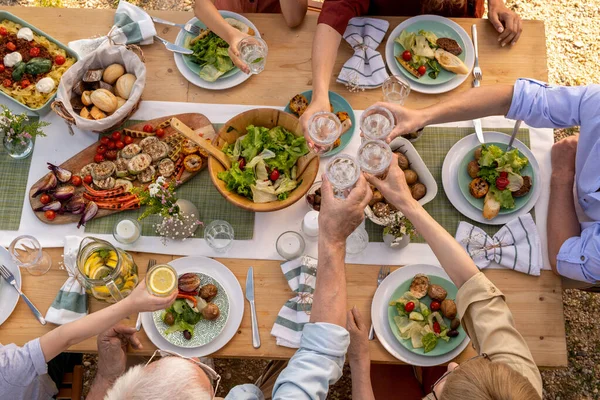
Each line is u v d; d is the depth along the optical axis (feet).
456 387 4.03
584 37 12.10
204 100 7.08
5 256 6.43
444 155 6.89
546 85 6.43
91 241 5.92
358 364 5.93
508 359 4.84
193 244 6.53
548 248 6.46
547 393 9.86
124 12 7.36
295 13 7.13
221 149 6.39
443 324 6.13
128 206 6.56
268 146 6.40
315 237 6.53
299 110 6.84
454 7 7.68
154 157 6.70
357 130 6.91
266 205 5.96
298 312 6.17
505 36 7.25
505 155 6.51
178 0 12.34
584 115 6.22
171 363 4.36
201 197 6.69
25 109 6.98
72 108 6.72
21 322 6.23
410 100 7.10
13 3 12.00
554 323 6.23
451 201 6.66
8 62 6.91
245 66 6.65
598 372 9.96
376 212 6.28
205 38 7.21
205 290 6.21
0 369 5.55
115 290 5.73
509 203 6.48
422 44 7.13
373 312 6.25
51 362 7.04
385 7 7.92
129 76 6.74
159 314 6.17
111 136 6.81
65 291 6.21
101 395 5.86
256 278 6.42
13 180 6.72
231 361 9.80
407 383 7.28
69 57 7.16
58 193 6.52
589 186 6.24
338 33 6.91
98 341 5.90
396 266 6.45
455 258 5.33
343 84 7.13
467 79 7.18
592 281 6.11
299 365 4.36
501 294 5.17
